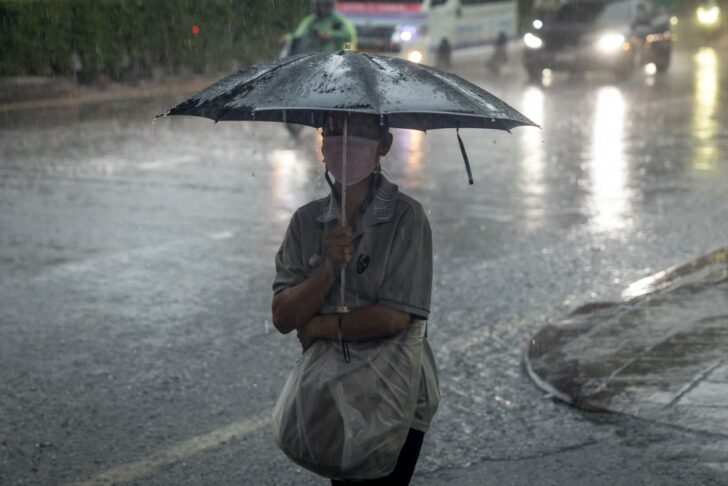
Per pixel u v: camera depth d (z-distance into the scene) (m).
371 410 4.62
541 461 6.94
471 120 5.01
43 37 30.03
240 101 4.52
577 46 34.56
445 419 7.65
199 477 6.74
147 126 24.17
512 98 29.88
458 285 11.22
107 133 22.94
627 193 16.22
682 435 7.17
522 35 45.81
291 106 4.35
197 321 10.03
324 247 4.79
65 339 9.48
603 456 6.96
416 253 4.74
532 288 11.12
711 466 6.73
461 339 9.49
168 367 8.78
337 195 4.81
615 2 35.59
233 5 34.78
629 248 12.80
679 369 8.27
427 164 19.06
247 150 20.66
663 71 38.97
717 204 15.29
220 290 11.06
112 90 31.02
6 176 17.73
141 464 6.93
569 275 11.61
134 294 10.90
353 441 4.56
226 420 7.68
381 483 4.89
